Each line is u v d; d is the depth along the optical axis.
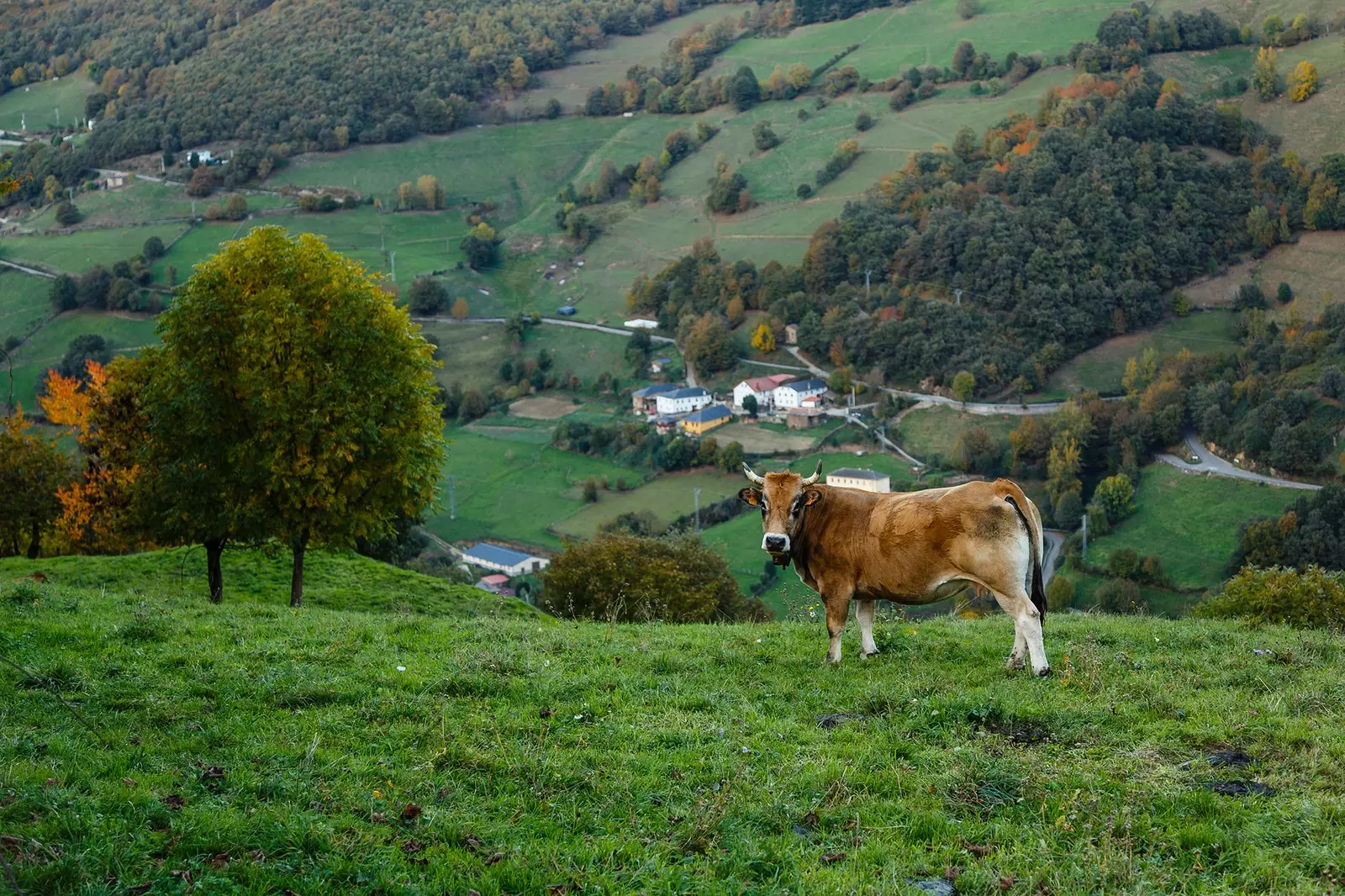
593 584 36.56
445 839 7.52
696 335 160.75
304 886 6.63
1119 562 87.56
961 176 194.50
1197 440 113.62
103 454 28.98
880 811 8.10
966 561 11.84
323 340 24.89
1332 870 6.90
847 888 6.83
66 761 8.80
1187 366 127.88
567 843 7.57
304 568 34.38
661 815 8.05
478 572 95.75
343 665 12.73
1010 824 7.86
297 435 24.56
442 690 11.40
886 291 162.62
